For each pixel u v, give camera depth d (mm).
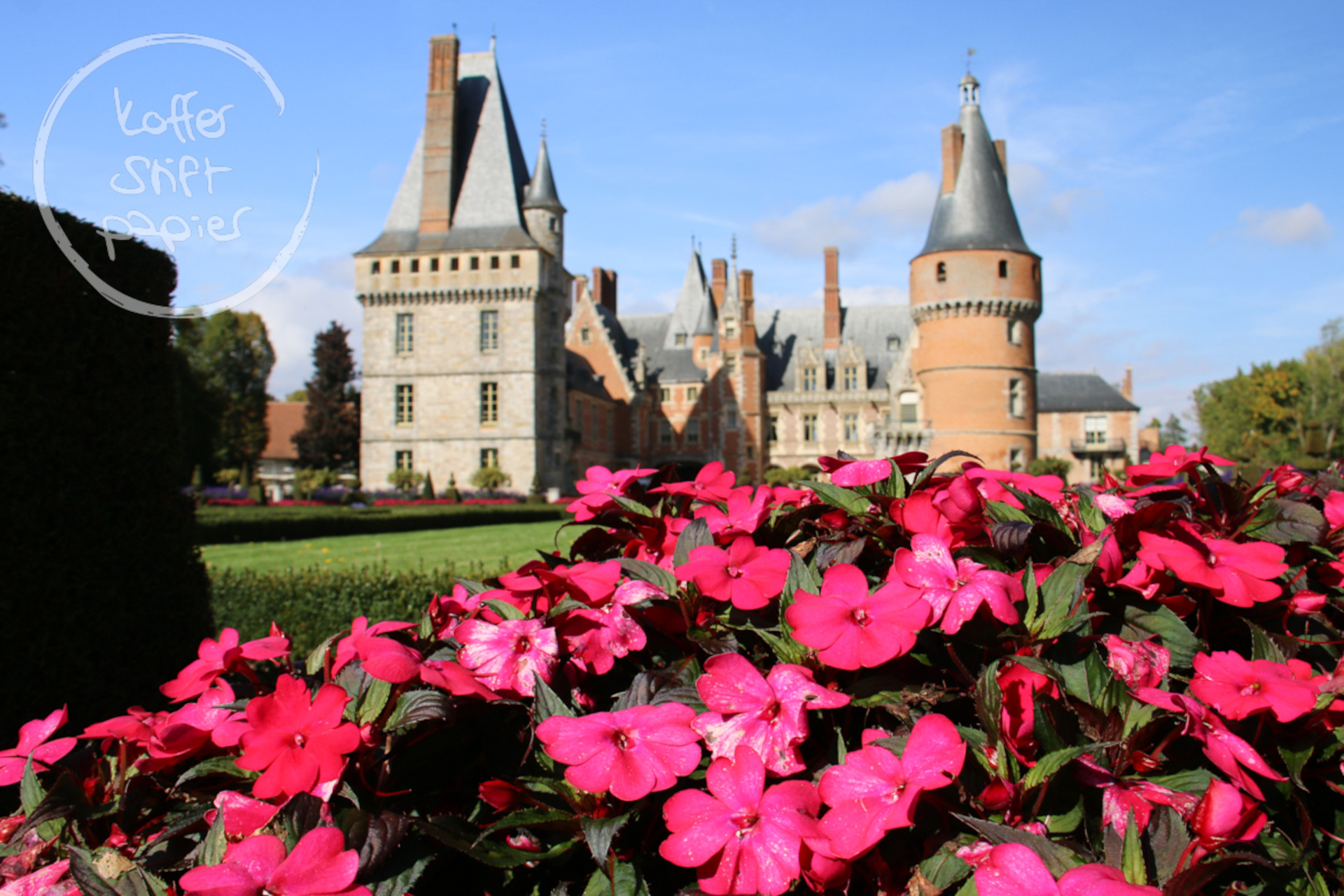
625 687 1717
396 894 1248
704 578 1556
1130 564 1627
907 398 56969
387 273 47656
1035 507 1766
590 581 1591
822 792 1243
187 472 6773
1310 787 1494
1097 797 1341
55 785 1524
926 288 45719
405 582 7938
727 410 64500
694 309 67062
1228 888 1243
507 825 1277
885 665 1505
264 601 8414
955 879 1171
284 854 1210
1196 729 1265
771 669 1483
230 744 1458
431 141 48562
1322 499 2090
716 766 1255
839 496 1753
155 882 1284
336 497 46906
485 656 1526
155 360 6398
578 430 55812
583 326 65875
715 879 1178
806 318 69938
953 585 1438
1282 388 64125
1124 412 64812
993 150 46250
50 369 5570
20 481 5367
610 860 1242
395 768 1461
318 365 70812
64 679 5527
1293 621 1719
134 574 6102
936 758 1197
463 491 46781
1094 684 1371
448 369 47406
